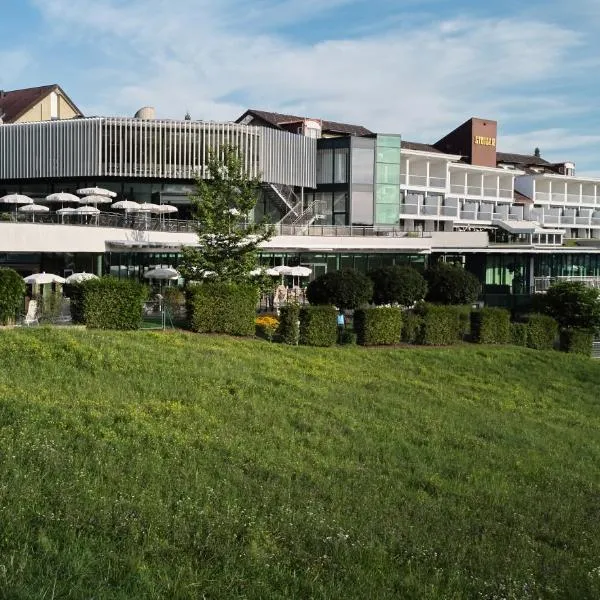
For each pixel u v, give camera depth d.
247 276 32.19
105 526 9.34
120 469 11.60
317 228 51.12
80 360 18.73
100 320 25.95
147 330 26.58
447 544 10.80
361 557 9.84
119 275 41.66
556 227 81.19
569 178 83.56
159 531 9.56
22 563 7.98
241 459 13.28
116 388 16.92
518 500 13.63
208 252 32.34
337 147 61.06
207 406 16.72
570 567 10.50
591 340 35.72
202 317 27.56
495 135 82.69
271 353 25.91
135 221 41.72
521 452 17.73
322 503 11.76
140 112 58.47
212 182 35.09
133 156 53.00
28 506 9.50
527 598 9.09
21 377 16.59
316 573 9.13
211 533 9.72
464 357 30.50
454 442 17.53
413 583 9.25
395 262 54.75
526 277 59.91
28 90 71.31
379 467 14.61
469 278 43.78
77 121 52.88
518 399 25.39
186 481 11.59
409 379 25.58
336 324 29.58
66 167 53.28
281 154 58.47
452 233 57.25
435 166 70.31
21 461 11.06
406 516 11.80
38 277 31.58
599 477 16.61
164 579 8.31
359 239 52.34
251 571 8.93
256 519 10.52
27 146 54.16
